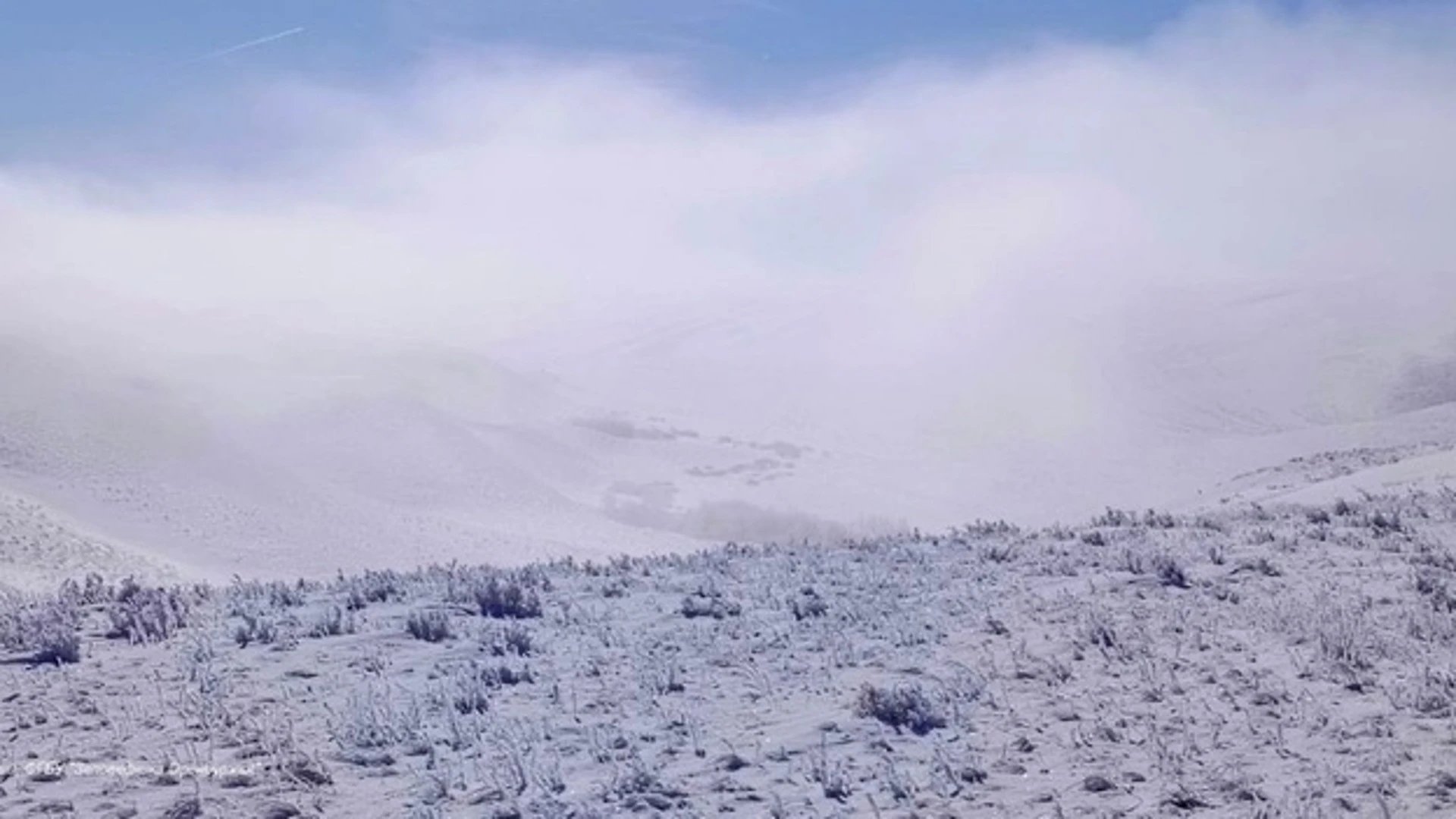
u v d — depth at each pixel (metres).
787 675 12.37
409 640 13.91
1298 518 21.09
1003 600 15.23
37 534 43.25
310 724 10.79
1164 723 10.38
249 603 16.36
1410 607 13.75
